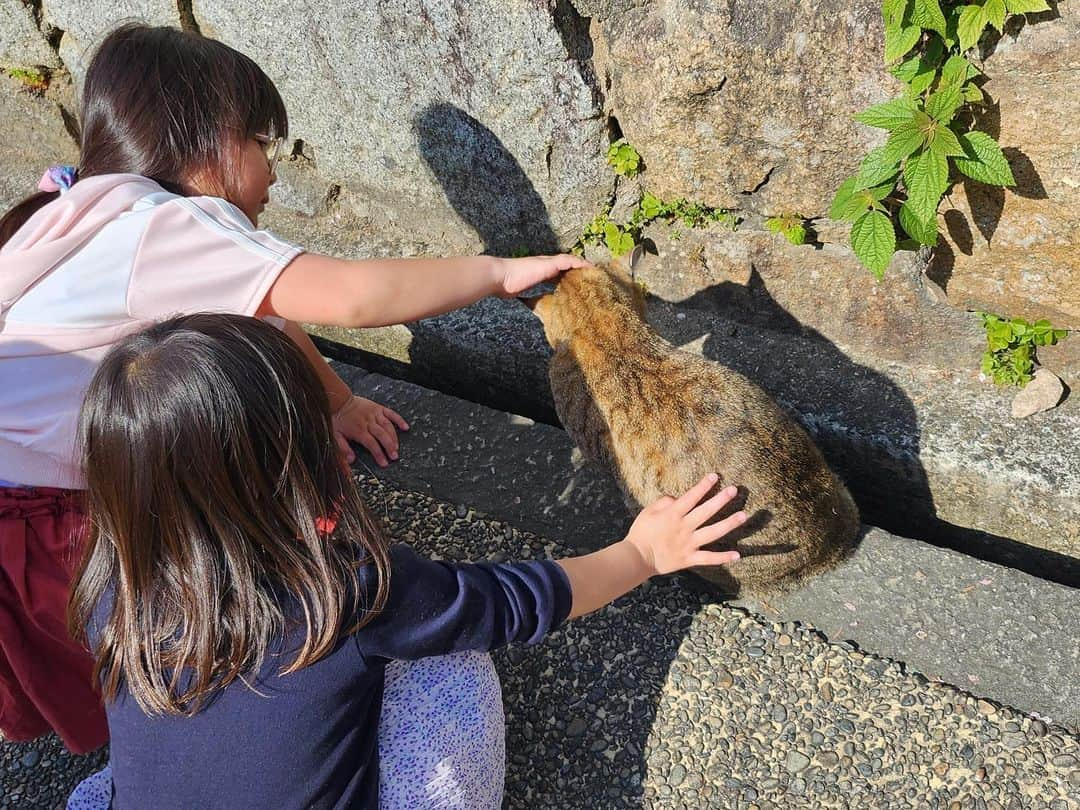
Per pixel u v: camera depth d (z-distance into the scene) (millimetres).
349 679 712
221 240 815
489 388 1414
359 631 712
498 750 841
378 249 1461
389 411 1259
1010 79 925
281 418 678
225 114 870
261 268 818
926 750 874
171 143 857
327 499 728
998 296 1084
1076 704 889
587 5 1076
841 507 1025
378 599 711
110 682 721
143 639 695
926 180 941
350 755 732
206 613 678
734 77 1032
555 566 829
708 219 1211
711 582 1036
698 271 1249
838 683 932
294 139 1451
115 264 801
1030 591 972
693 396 1009
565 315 1127
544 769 911
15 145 1783
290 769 702
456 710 816
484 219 1353
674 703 939
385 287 870
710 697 938
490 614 772
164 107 850
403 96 1271
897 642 958
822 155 1063
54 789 971
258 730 697
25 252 809
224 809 709
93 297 806
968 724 887
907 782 856
